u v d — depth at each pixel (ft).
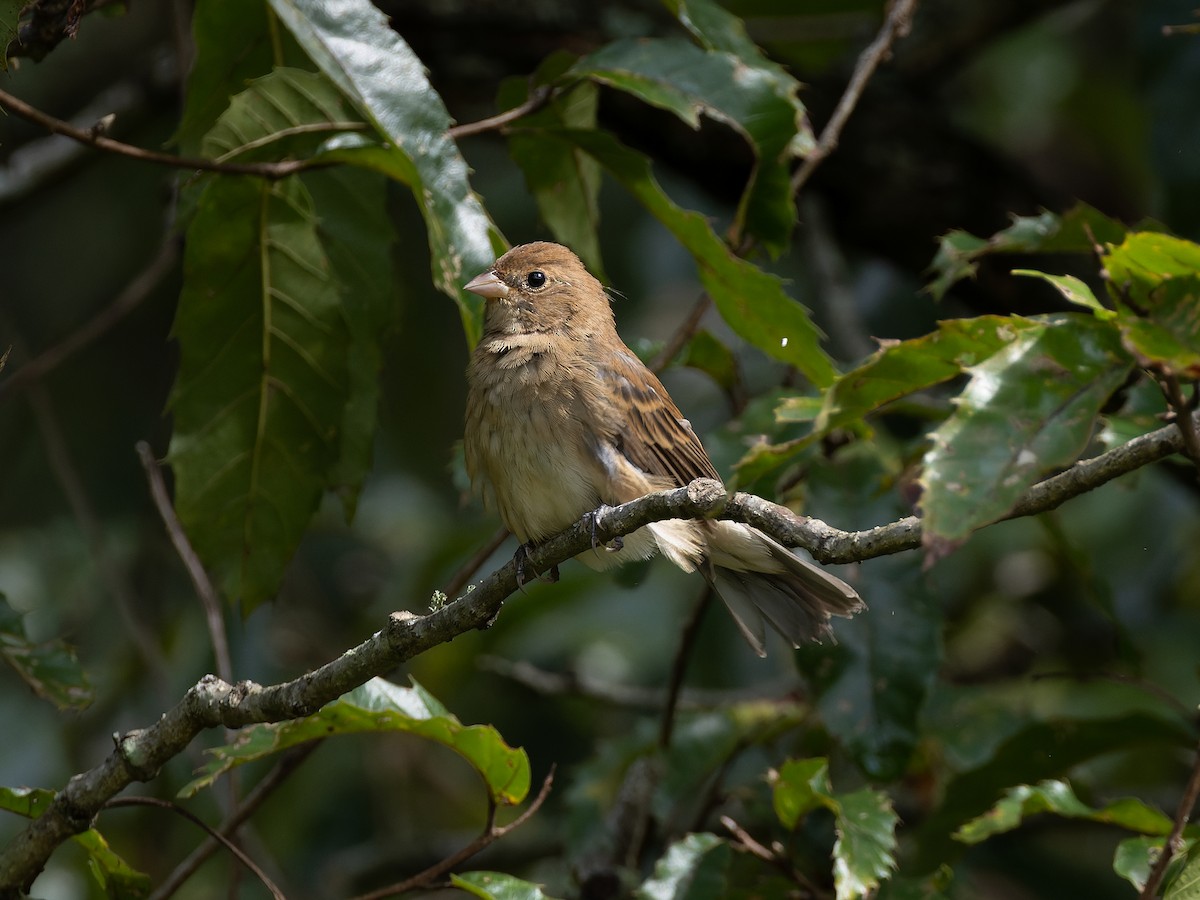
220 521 30.55
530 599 42.98
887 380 19.06
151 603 41.65
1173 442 16.71
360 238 30.22
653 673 44.21
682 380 50.14
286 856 41.14
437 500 48.96
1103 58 49.80
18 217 46.19
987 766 29.40
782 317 27.32
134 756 21.66
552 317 29.99
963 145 42.16
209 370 29.94
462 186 24.35
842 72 43.19
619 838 34.32
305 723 23.47
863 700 28.81
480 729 22.85
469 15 40.42
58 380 47.29
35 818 23.39
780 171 28.43
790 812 26.35
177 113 43.50
